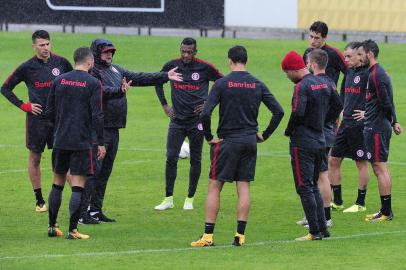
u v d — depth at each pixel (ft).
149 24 298.76
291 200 133.08
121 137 182.91
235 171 104.32
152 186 142.92
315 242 105.91
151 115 206.49
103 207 128.77
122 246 104.53
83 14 299.58
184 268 93.50
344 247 103.30
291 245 104.53
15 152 168.25
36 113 123.85
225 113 103.60
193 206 129.90
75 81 107.86
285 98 221.66
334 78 127.34
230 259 97.55
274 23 308.40
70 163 108.37
